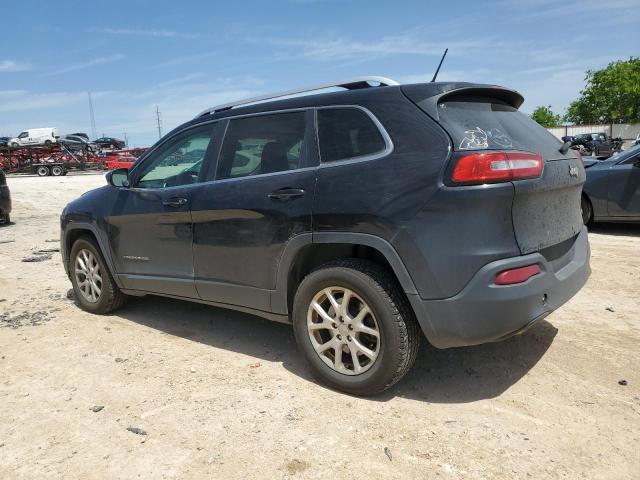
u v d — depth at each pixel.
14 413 3.28
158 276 4.48
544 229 3.18
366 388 3.26
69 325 4.89
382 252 3.09
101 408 3.31
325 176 3.37
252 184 3.73
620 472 2.57
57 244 9.24
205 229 4.01
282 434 2.96
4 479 2.64
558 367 3.68
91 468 2.72
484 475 2.56
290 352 4.14
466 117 3.17
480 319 2.89
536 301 2.99
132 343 4.41
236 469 2.67
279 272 3.59
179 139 4.46
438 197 2.92
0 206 11.29
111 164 38.47
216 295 4.06
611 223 9.47
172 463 2.74
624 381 3.43
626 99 55.34
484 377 3.58
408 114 3.16
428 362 3.84
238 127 4.02
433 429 2.96
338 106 3.47
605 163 8.67
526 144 3.26
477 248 2.86
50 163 34.59
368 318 3.27
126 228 4.67
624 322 4.48
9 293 6.05
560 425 2.97
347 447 2.82
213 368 3.86
